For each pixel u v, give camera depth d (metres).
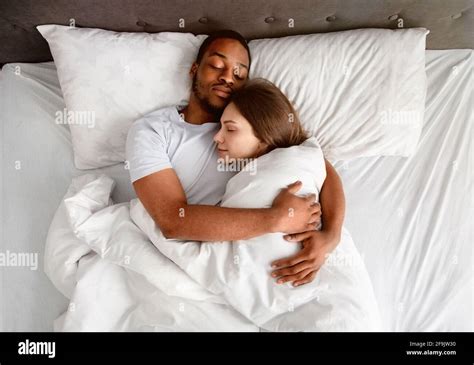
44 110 1.41
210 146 1.27
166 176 1.15
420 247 1.25
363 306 1.06
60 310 1.18
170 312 1.06
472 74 1.45
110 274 1.13
